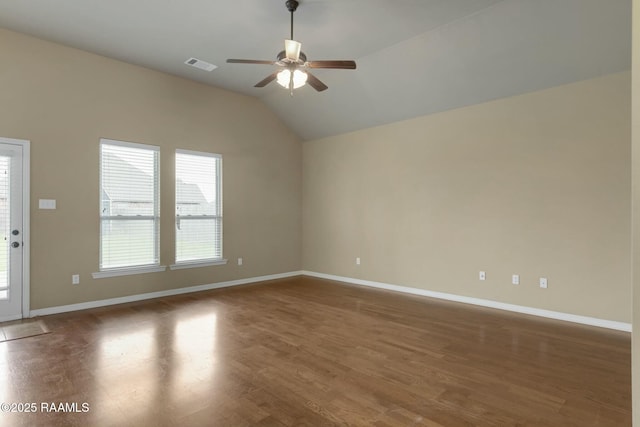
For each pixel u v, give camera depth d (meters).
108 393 2.27
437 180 4.89
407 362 2.77
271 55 4.34
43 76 3.98
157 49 4.20
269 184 6.22
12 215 3.79
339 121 5.84
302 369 2.64
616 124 3.51
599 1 2.97
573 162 3.77
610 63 3.44
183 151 5.11
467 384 2.42
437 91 4.52
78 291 4.21
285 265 6.49
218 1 3.22
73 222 4.18
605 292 3.58
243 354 2.91
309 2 3.21
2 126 3.72
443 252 4.82
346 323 3.75
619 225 3.50
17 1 3.24
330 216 6.32
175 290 5.04
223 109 5.57
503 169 4.27
